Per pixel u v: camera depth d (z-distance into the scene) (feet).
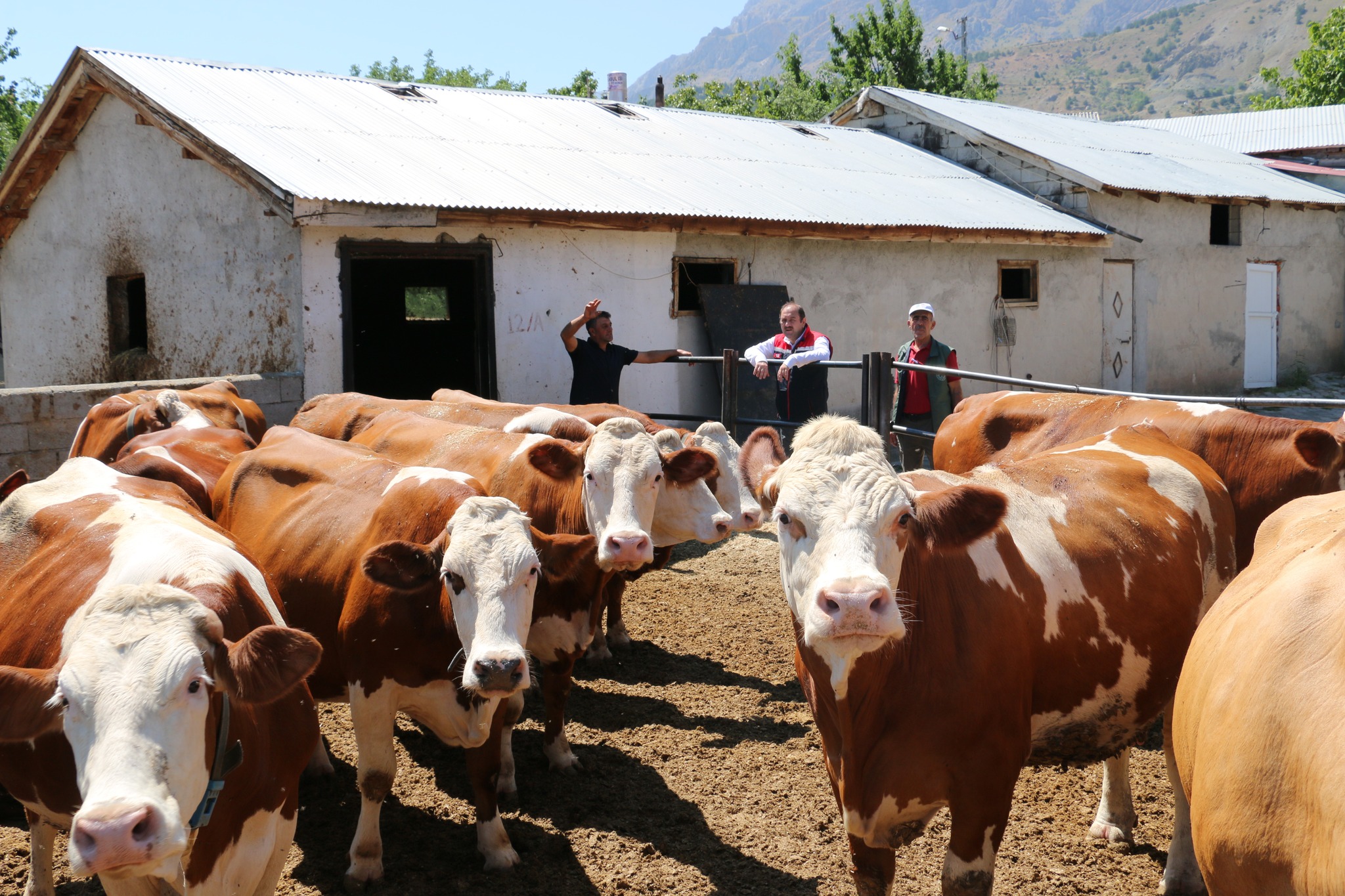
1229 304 66.54
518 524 12.70
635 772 16.67
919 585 10.61
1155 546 12.44
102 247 41.52
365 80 47.16
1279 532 9.72
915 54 129.08
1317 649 7.12
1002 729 10.72
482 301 36.04
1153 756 17.07
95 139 41.06
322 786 16.10
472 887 13.41
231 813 10.09
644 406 40.50
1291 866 6.92
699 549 31.04
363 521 14.92
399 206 31.81
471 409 23.13
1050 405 19.38
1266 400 18.63
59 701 8.39
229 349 35.88
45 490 13.32
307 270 32.94
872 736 10.57
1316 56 129.59
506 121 46.37
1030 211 55.26
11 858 13.84
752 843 14.47
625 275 39.65
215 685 9.02
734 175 46.70
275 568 15.30
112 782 7.98
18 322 46.70
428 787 16.25
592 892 13.33
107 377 42.19
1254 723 7.32
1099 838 14.46
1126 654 11.87
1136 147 72.95
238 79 41.70
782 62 138.00
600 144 46.34
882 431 30.09
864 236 44.21
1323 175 80.18
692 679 20.77
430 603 13.14
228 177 35.09
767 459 11.64
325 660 14.71
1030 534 11.86
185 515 12.86
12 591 11.69
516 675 11.82
